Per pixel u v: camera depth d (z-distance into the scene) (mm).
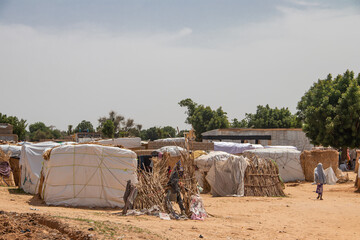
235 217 13867
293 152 33250
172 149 25781
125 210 12953
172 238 8820
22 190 20469
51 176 15531
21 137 93062
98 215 11930
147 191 13656
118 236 8000
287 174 32938
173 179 13266
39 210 12156
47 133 147375
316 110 44500
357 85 44562
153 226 10148
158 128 130000
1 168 22859
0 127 54062
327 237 10688
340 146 44438
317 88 47000
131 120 90750
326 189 27281
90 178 15328
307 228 12031
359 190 24984
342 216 14523
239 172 22844
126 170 15617
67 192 15258
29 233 7238
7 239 6738
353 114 42781
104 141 30672
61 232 7957
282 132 53469
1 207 11883
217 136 52500
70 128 108250
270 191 22844
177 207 15023
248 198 21078
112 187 15422
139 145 31281
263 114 96875
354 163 47406
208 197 22094
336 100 45188
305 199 21109
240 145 36656
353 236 10898
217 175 22891
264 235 10516
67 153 15539
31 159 20172
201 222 12242
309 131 46031
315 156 33594
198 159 25141
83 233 7633
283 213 15234
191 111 93000
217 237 9711
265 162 23641
